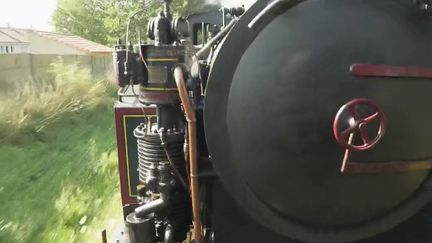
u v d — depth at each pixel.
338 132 1.52
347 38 1.56
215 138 1.64
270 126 1.60
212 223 1.85
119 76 1.91
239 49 1.58
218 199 1.82
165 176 1.88
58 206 4.56
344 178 1.63
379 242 1.94
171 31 1.91
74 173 5.69
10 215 4.44
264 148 1.62
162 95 1.87
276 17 1.57
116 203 4.52
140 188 2.12
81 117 9.50
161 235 1.96
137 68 1.90
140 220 1.88
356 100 1.50
